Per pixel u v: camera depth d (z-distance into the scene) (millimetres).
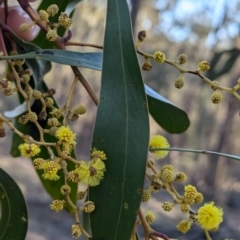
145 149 107
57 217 904
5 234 145
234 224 831
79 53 125
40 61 172
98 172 104
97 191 107
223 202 1057
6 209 146
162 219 819
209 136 1335
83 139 1535
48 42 190
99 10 1060
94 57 126
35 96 127
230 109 1160
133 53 114
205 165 1369
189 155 1418
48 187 182
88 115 1505
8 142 1361
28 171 1188
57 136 107
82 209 106
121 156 107
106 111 110
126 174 106
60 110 119
